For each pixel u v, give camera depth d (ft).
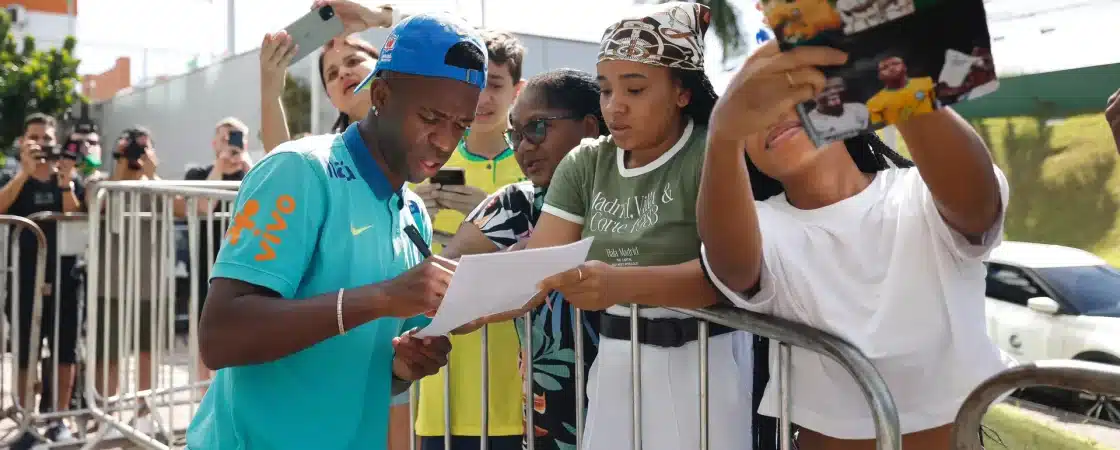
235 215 4.85
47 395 15.62
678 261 6.23
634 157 6.65
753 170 6.04
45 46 93.35
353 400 5.30
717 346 6.42
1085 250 13.83
